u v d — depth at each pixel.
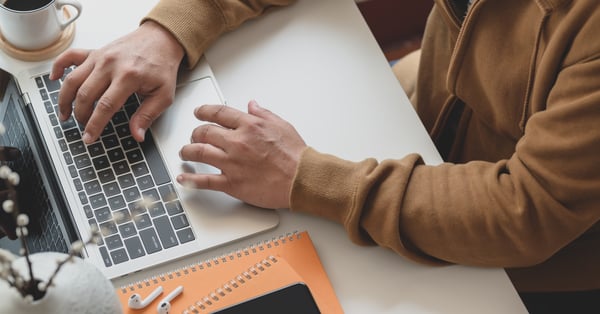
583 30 0.88
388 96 1.12
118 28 1.15
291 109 1.09
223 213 0.99
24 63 1.10
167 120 1.06
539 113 0.92
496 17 1.01
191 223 0.98
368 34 1.18
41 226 0.97
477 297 0.97
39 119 1.04
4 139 1.06
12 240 0.98
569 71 0.89
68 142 1.02
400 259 0.99
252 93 1.10
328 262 0.98
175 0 1.11
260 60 1.13
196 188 1.00
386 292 0.96
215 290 0.93
